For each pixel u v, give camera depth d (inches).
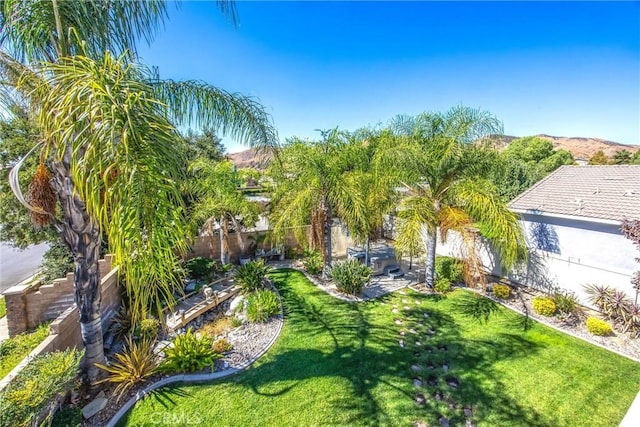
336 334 307.6
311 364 255.8
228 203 502.0
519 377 240.4
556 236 421.7
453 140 376.2
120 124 97.1
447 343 291.0
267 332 310.5
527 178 875.4
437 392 223.6
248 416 199.0
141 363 228.7
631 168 477.4
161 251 102.5
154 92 192.4
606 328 299.6
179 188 114.3
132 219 91.9
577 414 202.8
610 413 203.5
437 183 414.9
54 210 172.9
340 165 464.8
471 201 363.9
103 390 217.0
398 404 210.8
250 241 599.2
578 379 237.8
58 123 105.3
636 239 289.7
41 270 480.1
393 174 422.9
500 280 463.8
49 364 175.0
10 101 178.9
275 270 522.9
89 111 96.7
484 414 202.8
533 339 298.2
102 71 109.7
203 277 453.1
